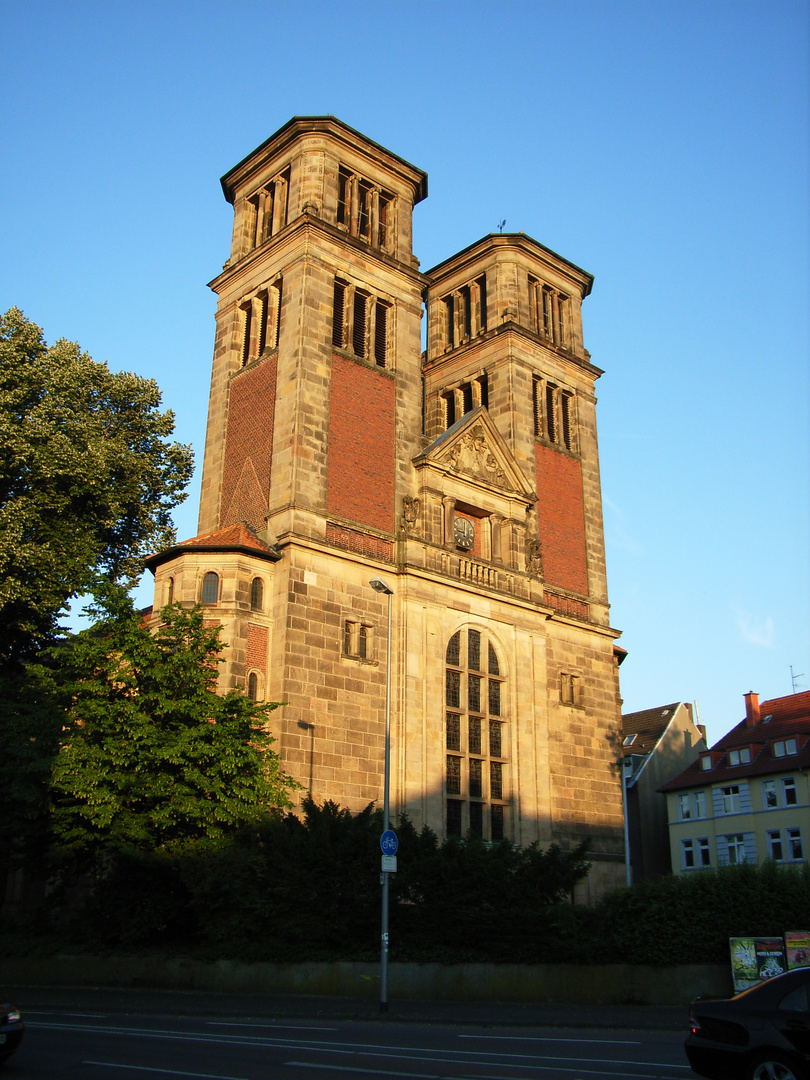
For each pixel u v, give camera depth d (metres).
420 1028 24.08
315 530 45.19
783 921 33.75
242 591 42.38
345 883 32.72
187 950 33.53
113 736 34.50
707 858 67.19
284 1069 15.70
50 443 42.62
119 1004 27.12
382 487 49.16
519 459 57.72
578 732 54.19
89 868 36.62
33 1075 14.91
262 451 48.38
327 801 36.19
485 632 50.41
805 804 61.62
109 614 37.12
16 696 37.41
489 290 63.03
